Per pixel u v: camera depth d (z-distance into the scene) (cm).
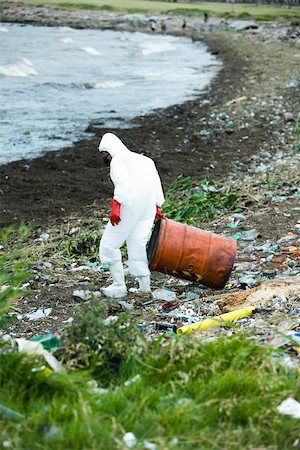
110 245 1454
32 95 4588
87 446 721
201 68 6081
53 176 2744
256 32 9462
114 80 5356
